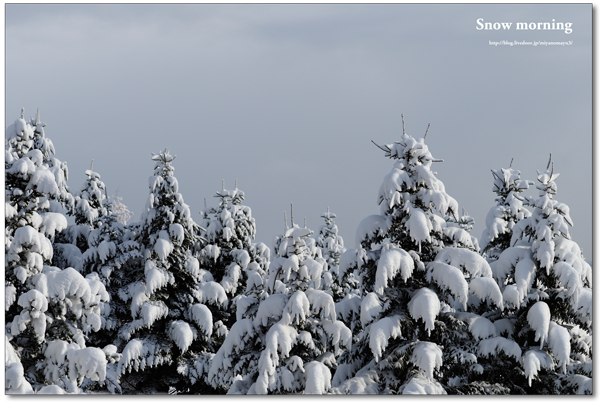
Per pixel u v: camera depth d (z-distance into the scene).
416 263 13.52
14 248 12.88
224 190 27.38
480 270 13.10
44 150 24.14
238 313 14.71
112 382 16.12
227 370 14.05
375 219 13.94
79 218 25.77
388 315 13.37
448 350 13.06
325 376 12.34
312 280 13.90
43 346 13.22
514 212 17.66
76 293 13.30
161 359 18.97
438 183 13.96
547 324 12.63
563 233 13.51
